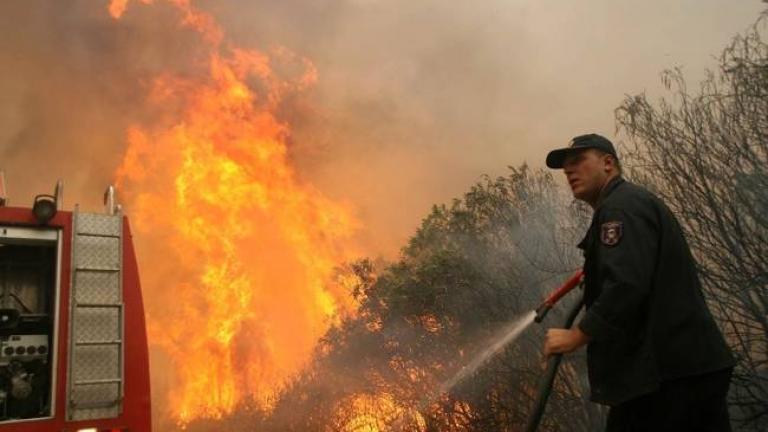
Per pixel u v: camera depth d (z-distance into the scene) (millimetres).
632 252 2049
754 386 4941
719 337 2146
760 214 4953
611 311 2006
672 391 2066
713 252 5035
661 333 2082
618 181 2336
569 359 5969
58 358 4023
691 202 5145
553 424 6387
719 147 5309
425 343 7832
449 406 7590
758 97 5230
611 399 2107
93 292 4258
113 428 3979
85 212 4473
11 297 4637
